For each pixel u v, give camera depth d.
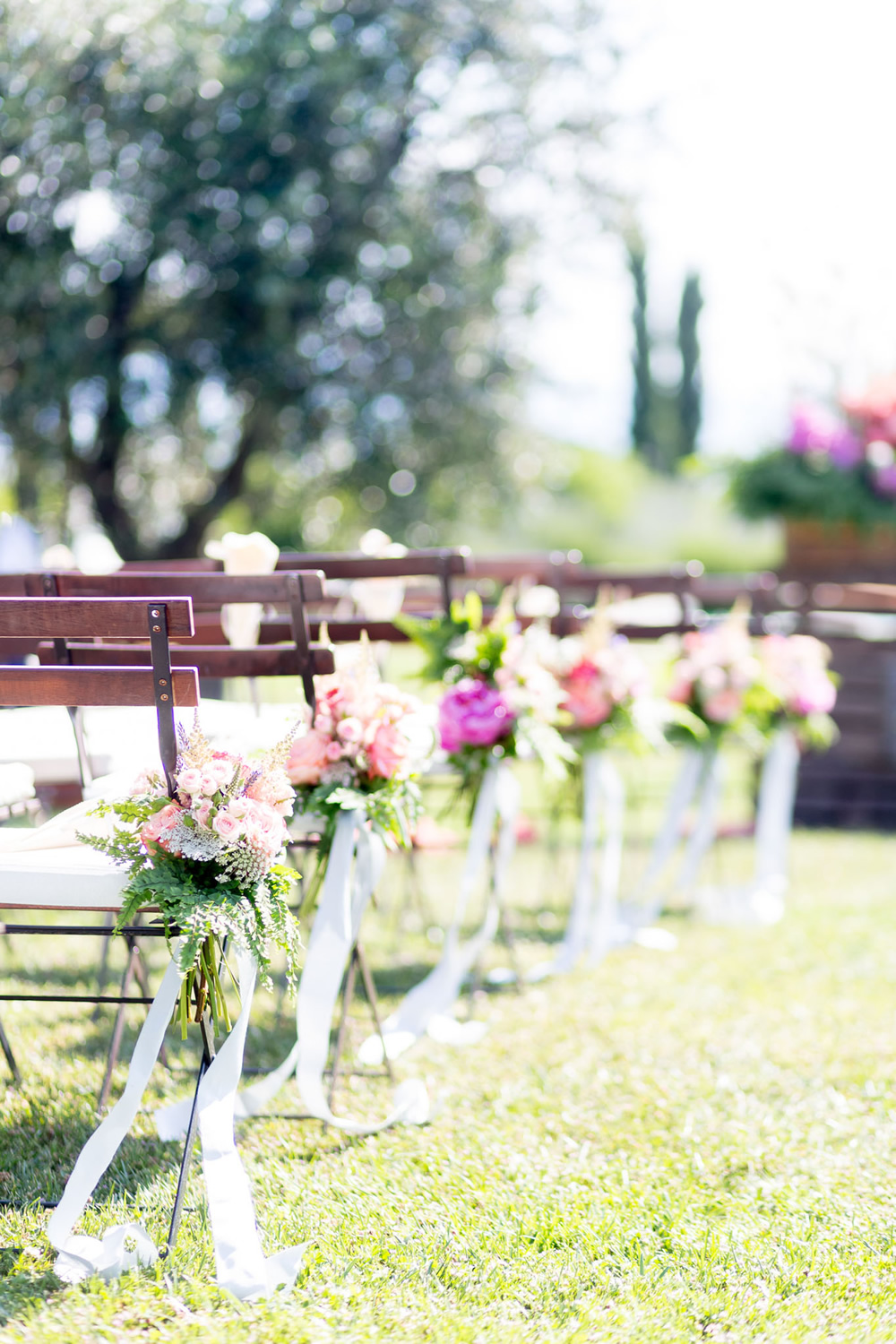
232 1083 2.13
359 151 9.23
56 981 3.57
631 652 4.02
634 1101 2.79
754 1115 2.72
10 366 8.42
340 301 9.33
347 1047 3.09
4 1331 1.80
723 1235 2.17
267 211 8.39
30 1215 2.17
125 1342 1.79
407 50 9.09
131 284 8.62
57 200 7.52
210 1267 2.02
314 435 9.59
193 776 1.96
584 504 26.66
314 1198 2.27
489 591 4.82
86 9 6.82
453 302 9.58
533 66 9.69
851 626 6.74
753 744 4.75
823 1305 1.97
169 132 8.08
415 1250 2.10
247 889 2.05
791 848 6.10
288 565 3.34
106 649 2.69
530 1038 3.20
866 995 3.60
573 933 3.90
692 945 4.20
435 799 5.68
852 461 6.68
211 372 9.22
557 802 4.05
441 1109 2.71
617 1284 2.03
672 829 4.57
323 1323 1.86
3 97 6.64
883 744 6.75
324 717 2.66
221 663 2.69
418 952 4.04
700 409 30.53
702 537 25.08
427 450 10.11
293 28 8.44
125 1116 2.07
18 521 6.16
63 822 2.25
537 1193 2.32
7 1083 2.74
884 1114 2.74
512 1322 1.90
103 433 9.36
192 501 10.65
